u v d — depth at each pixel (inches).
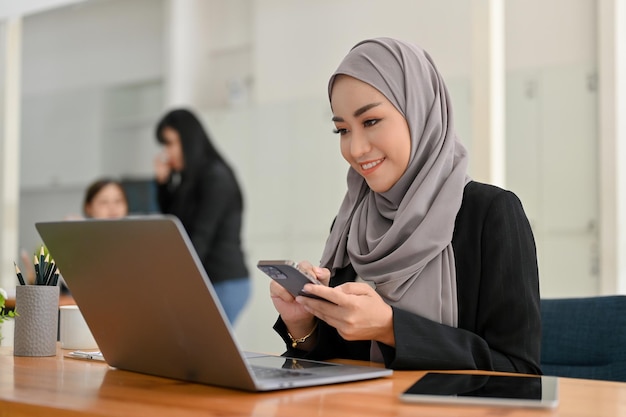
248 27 233.8
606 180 151.3
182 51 239.3
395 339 47.1
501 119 113.5
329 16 211.5
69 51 269.1
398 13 196.9
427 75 58.4
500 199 55.7
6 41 187.3
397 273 55.1
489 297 53.4
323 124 198.2
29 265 165.3
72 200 270.5
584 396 37.6
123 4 255.6
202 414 32.9
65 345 59.8
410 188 57.7
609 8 152.7
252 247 208.7
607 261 149.9
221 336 37.3
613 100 151.8
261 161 209.2
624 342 62.7
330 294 46.2
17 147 188.9
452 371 47.2
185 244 36.3
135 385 41.3
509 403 34.3
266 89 223.8
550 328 66.4
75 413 34.3
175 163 156.4
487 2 112.5
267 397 37.2
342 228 63.6
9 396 37.8
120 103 256.4
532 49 168.2
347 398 36.8
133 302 41.9
